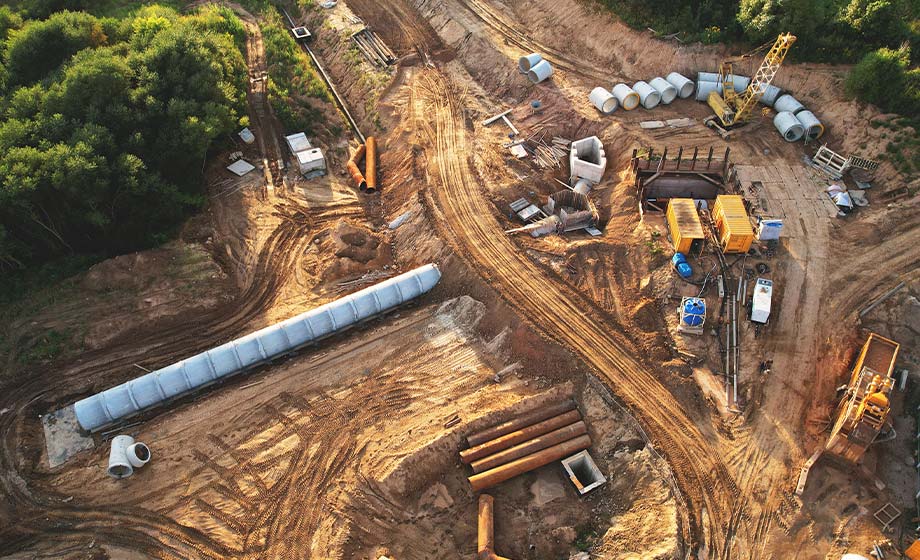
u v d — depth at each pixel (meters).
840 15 48.25
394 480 31.81
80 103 41.84
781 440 32.62
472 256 40.78
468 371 36.06
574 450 33.12
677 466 31.91
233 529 30.42
